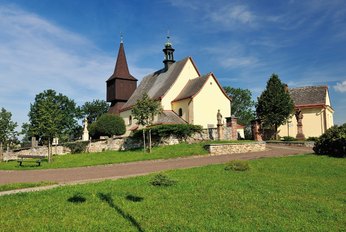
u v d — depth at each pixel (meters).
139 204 10.27
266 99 40.38
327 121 46.00
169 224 8.34
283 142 34.00
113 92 58.41
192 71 45.88
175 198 11.01
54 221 8.68
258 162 19.25
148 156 25.97
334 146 22.20
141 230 7.95
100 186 13.03
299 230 7.99
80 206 10.09
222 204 10.23
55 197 11.23
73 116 80.56
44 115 30.88
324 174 15.52
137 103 32.53
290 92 49.03
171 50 50.44
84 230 7.95
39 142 48.22
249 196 11.19
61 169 22.53
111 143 36.25
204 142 31.70
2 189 13.34
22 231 7.88
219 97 41.81
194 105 39.78
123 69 58.59
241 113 78.06
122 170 19.69
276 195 11.34
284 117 40.12
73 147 38.78
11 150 42.62
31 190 12.84
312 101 46.00
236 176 14.93
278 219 8.79
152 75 54.56
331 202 10.49
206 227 8.11
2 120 37.59
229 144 27.12
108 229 8.02
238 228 8.05
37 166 25.36
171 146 30.53
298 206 10.00
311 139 36.62
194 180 13.98
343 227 8.23
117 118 49.47
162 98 43.31
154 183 13.15
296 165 18.03
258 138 37.56
